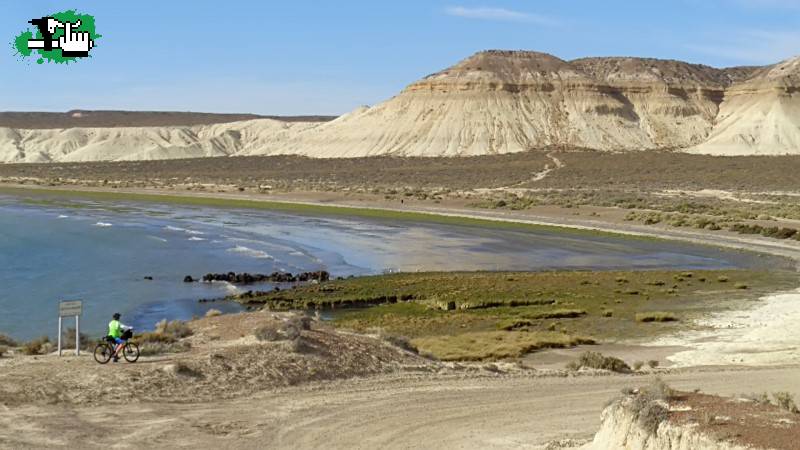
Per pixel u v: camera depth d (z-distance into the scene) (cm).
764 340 3906
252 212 11538
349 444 1984
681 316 4591
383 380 2620
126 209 11975
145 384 2267
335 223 10069
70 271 6512
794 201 12262
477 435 2103
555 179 15988
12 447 1755
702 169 16800
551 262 6975
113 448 1819
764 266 6762
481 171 17350
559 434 2130
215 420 2088
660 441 1642
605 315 4647
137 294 5538
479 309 4922
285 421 2127
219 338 2881
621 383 2812
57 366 2370
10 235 8706
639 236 8638
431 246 7969
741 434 1559
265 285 5931
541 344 3819
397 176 17075
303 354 2655
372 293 5366
